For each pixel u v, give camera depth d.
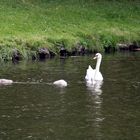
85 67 48.66
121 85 40.09
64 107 33.25
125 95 36.62
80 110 32.50
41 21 66.12
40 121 30.22
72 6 74.25
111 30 67.50
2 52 53.09
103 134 28.09
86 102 34.50
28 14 67.50
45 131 28.52
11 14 66.31
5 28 61.09
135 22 74.00
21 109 32.66
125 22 73.12
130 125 29.53
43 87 38.94
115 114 31.62
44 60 53.53
